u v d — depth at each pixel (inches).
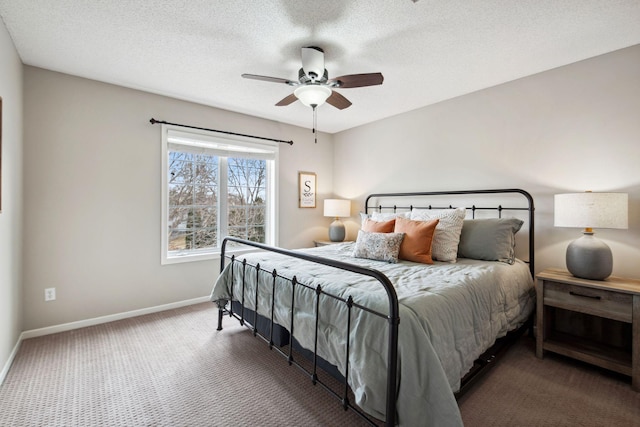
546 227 98.0
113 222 109.3
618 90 84.7
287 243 160.6
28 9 67.6
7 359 76.0
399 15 69.2
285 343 75.5
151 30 75.8
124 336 96.3
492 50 84.7
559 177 95.3
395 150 145.5
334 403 64.0
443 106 125.6
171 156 126.6
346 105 96.5
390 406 43.2
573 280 77.0
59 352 85.1
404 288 60.7
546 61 91.4
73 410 61.0
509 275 82.4
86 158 103.8
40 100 95.6
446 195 125.1
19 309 89.4
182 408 62.0
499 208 107.4
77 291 102.6
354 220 167.5
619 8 66.6
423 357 45.3
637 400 64.7
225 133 135.7
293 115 145.8
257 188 154.1
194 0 64.5
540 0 64.2
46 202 96.8
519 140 103.9
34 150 94.7
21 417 58.8
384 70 96.9
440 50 84.6
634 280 76.4
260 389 68.6
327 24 72.8
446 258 92.4
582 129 90.7
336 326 56.7
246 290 88.1
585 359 75.5
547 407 62.5
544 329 82.8
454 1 64.4
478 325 63.1
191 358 82.5
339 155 176.9
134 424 57.3
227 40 80.0
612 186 85.6
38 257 95.6
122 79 104.7
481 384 70.7
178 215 128.6
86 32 76.6
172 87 111.6
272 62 92.4
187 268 127.6
